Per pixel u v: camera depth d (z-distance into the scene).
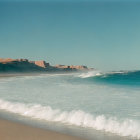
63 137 5.23
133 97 11.16
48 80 25.17
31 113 7.91
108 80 23.03
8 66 126.06
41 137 5.23
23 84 20.42
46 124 6.46
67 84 19.48
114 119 6.77
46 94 12.88
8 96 12.17
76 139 5.11
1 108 8.99
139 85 17.30
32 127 6.13
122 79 23.62
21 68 132.12
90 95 12.20
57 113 7.75
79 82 21.48
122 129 5.86
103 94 12.52
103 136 5.33
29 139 5.06
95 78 26.08
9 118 7.25
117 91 13.77
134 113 7.54
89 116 7.20
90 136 5.34
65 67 173.00
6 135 5.37
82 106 8.91
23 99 10.99
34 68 142.12
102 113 7.61
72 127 6.14
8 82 23.39
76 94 12.71
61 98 11.22
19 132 5.62
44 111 8.10
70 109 8.33
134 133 5.53
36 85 19.06
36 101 10.32
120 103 9.50
